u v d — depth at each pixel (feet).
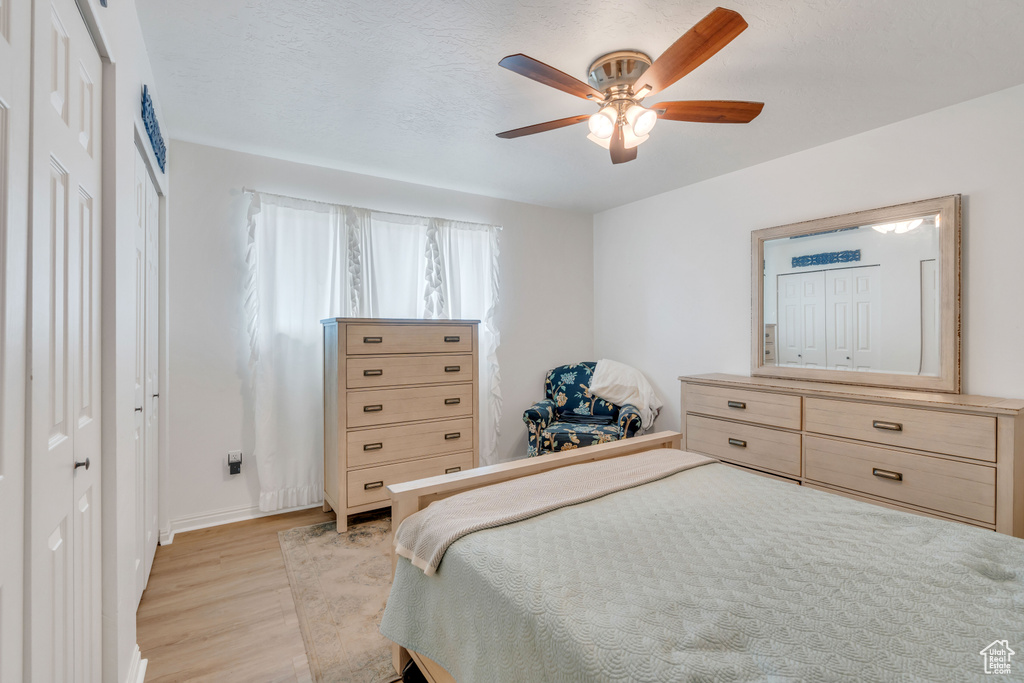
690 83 7.13
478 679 3.64
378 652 5.71
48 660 3.02
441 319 11.32
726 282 11.35
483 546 4.09
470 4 5.40
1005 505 6.42
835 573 3.63
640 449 7.25
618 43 6.14
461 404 10.66
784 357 10.20
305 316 10.33
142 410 6.67
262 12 5.54
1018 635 2.87
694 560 3.85
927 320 8.15
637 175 11.40
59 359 3.21
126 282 4.65
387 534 9.14
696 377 10.68
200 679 5.26
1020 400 7.06
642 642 2.82
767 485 5.67
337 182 10.95
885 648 2.77
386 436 9.73
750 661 2.67
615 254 14.40
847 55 6.40
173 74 6.93
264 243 9.88
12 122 2.53
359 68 6.77
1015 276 7.30
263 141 9.32
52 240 3.13
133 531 5.04
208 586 7.25
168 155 9.14
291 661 5.58
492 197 13.21
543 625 3.14
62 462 3.25
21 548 2.69
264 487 9.86
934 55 6.40
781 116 8.23
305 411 10.36
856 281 9.06
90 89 3.90
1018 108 7.25
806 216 9.79
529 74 5.56
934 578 3.53
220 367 9.64
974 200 7.66
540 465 6.29
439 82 7.14
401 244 11.55
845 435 8.11
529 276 13.93
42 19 2.88
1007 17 5.58
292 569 7.75
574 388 13.37
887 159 8.62
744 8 5.44
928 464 7.14
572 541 4.18
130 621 4.95
